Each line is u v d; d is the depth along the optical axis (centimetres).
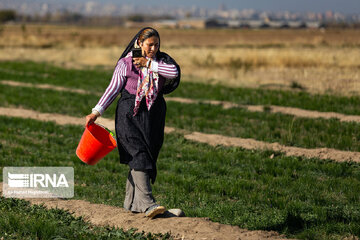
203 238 708
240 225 830
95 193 1074
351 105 2403
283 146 1570
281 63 4456
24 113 2228
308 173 1263
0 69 4391
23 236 768
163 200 1023
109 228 777
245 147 1574
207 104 2461
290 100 2575
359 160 1391
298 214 873
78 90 3098
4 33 10412
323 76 3562
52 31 14188
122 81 755
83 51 6650
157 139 782
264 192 1075
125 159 772
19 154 1459
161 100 780
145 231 748
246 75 3812
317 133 1770
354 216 877
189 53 5512
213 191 1096
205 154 1456
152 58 756
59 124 1978
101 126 827
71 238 746
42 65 4875
